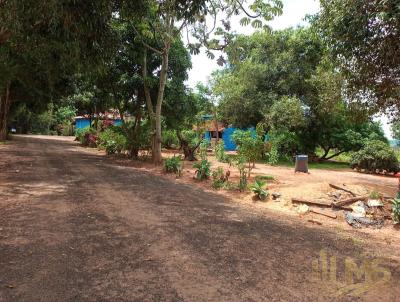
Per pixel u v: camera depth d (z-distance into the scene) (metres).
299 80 20.44
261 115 21.44
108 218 6.08
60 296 3.27
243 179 9.68
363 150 17.81
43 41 9.38
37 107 30.44
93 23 8.08
